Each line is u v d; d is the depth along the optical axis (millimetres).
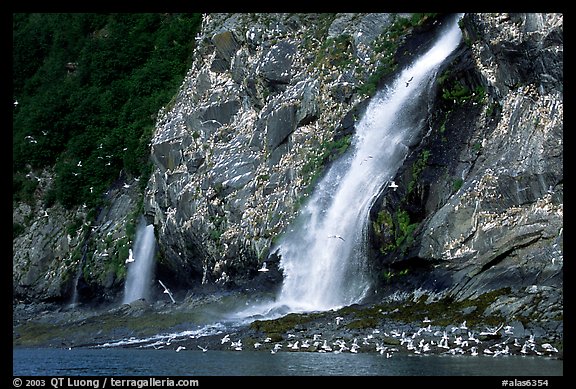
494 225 35906
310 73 52562
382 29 52000
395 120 45562
